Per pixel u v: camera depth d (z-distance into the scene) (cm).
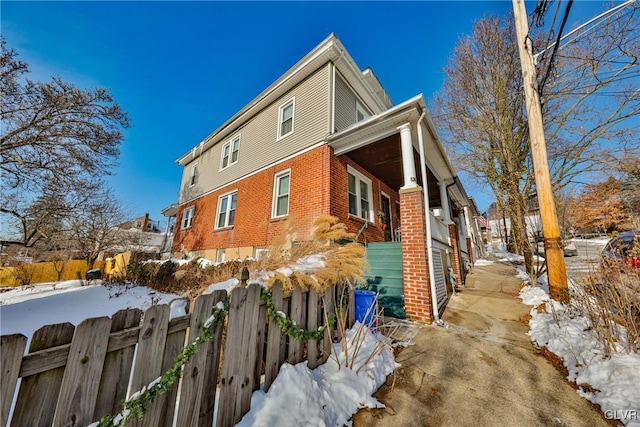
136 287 872
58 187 771
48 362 102
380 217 870
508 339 342
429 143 630
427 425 191
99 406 115
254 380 196
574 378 245
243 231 866
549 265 420
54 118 698
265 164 847
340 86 762
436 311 429
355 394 219
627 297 262
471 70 1012
